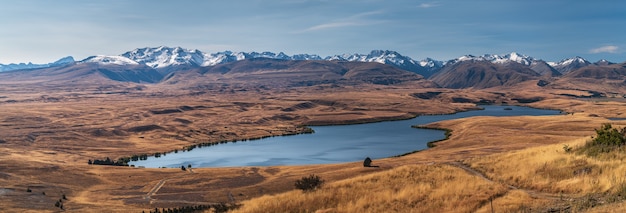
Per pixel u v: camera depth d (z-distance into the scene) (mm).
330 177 124562
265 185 126000
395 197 39000
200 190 127250
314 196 43031
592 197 28844
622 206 23703
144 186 137250
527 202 31750
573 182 34312
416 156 156125
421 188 41188
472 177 45000
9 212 99500
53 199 119000
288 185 122688
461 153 152000
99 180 147875
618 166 35312
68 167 168500
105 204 112500
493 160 53250
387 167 132125
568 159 42562
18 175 152375
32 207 106062
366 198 39844
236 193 120062
